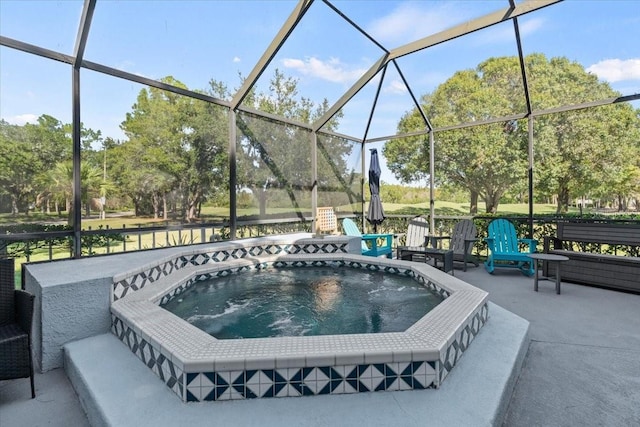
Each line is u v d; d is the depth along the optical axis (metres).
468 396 1.98
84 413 2.18
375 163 8.14
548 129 6.72
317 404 1.93
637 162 5.91
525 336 2.92
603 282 4.98
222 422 1.77
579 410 2.13
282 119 7.31
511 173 7.24
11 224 3.93
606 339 3.20
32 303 2.38
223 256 5.66
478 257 7.38
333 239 6.69
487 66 6.93
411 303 4.03
